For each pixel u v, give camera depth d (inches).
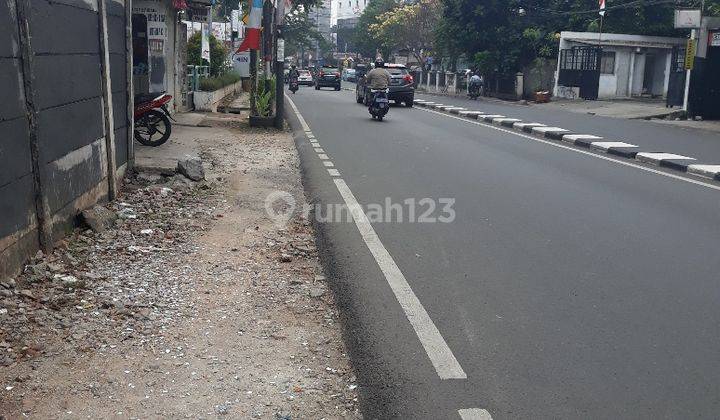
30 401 153.7
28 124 225.3
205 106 901.2
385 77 864.9
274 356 181.6
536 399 159.8
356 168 477.7
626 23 1496.1
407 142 635.5
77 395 157.3
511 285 236.7
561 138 702.5
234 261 259.8
